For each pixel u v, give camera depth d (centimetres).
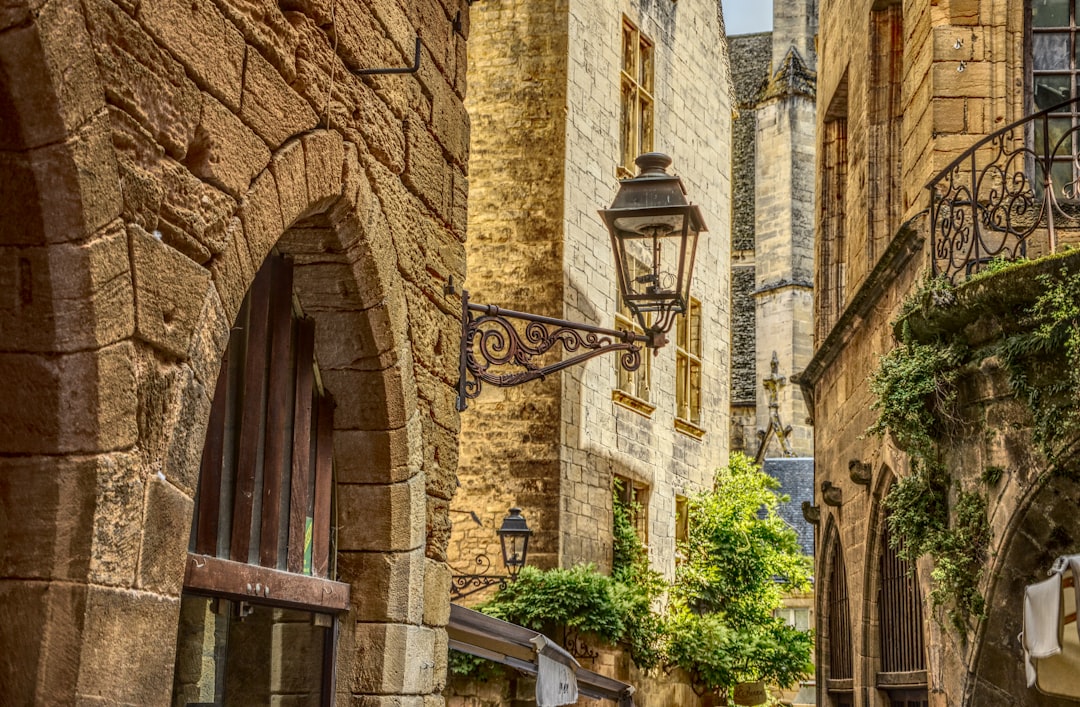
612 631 1684
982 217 990
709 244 2312
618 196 794
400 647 623
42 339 367
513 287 1769
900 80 1389
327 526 608
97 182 364
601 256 1884
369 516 622
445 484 700
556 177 1778
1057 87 1095
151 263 393
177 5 410
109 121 373
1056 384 847
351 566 623
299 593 571
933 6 1101
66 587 364
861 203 1428
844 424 1428
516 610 1623
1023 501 874
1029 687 899
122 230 378
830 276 1686
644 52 2127
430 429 677
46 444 370
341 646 617
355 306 585
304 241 556
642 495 1998
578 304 1803
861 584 1314
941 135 1081
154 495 394
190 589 489
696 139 2278
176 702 489
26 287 364
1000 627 909
